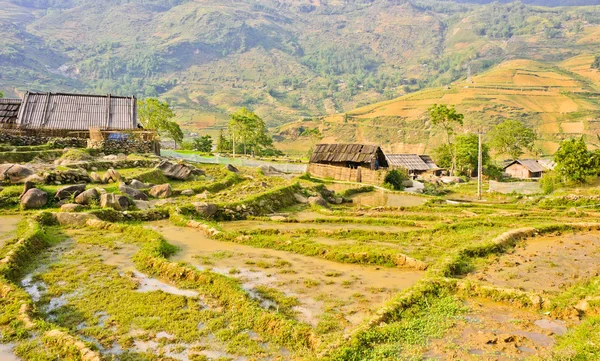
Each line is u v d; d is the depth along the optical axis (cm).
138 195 2669
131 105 5266
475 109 19188
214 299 1252
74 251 1684
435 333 1038
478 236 2042
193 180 3609
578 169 4466
